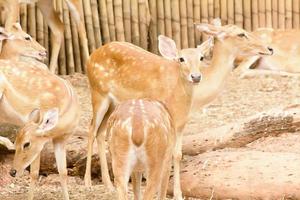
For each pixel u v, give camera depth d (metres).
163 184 11.27
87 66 14.05
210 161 13.15
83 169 13.85
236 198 12.51
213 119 15.61
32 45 15.94
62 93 12.77
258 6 20.19
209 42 12.58
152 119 10.46
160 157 10.56
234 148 13.96
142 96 13.24
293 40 19.33
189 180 12.93
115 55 13.63
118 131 10.40
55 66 18.19
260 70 18.78
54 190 13.10
